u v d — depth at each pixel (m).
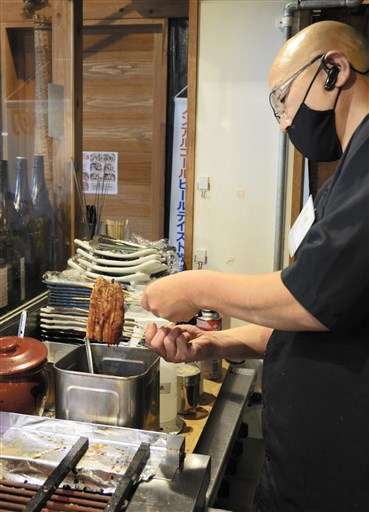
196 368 1.47
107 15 2.96
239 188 2.30
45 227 1.83
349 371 0.98
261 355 1.33
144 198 3.11
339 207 0.92
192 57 2.23
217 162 2.29
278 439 1.08
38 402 1.19
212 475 1.16
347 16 2.22
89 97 3.10
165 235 3.10
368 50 1.08
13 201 1.66
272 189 2.28
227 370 1.74
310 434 1.02
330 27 1.05
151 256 1.64
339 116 1.06
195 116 2.28
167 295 1.05
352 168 0.94
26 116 1.86
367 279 0.89
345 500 1.01
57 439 1.03
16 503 0.91
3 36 1.87
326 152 1.12
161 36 2.96
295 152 2.21
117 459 0.97
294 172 2.22
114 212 3.15
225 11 2.19
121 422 1.12
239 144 2.27
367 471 0.98
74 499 0.91
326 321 0.92
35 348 1.20
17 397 1.14
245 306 0.97
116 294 1.23
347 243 0.89
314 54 1.04
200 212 2.34
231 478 1.69
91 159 3.14
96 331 1.21
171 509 0.87
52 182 1.92
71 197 1.96
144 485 0.92
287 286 0.93
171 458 0.97
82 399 1.13
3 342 1.20
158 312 1.07
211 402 1.52
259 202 2.29
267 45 2.19
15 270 1.61
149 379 1.17
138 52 3.01
